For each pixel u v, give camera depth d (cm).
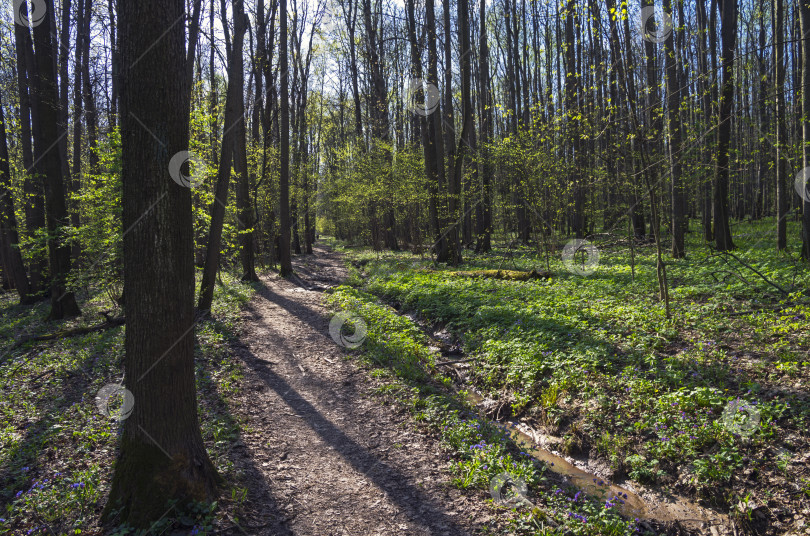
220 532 365
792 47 2061
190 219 378
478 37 2995
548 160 1528
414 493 446
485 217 2289
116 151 1046
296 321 1143
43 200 1255
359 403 658
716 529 406
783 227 1370
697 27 1892
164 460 373
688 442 482
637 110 855
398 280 1545
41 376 725
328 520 406
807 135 1020
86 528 364
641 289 1038
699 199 2167
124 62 343
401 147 2627
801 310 715
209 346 873
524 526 387
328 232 7425
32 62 1345
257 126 2150
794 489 404
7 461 462
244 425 575
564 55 1950
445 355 877
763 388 533
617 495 456
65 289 1176
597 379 631
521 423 620
